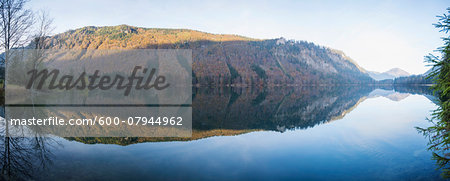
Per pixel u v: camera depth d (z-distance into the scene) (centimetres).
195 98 2753
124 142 539
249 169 371
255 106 1680
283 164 397
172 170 365
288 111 1324
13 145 507
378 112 1174
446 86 452
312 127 762
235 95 3584
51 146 497
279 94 3922
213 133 662
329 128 739
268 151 471
